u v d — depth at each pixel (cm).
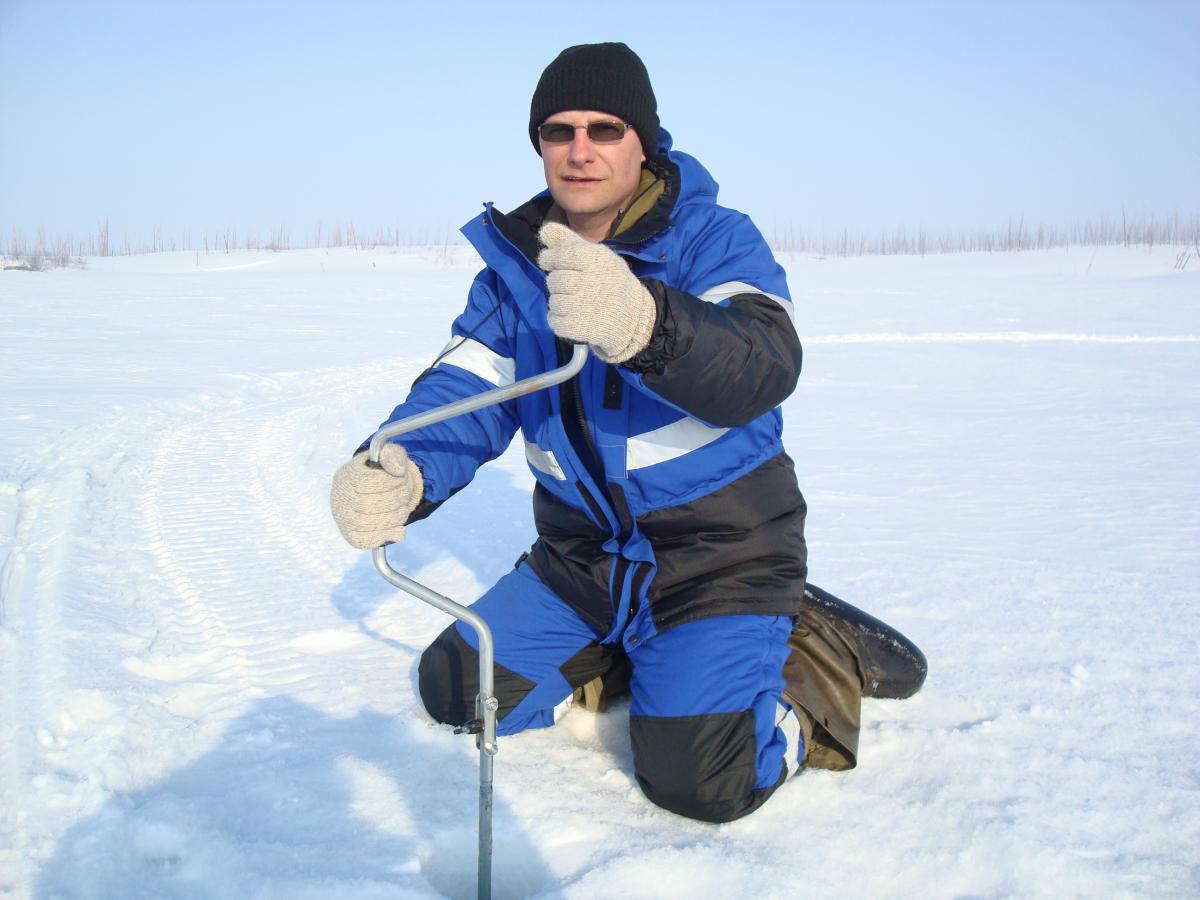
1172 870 205
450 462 249
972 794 233
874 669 273
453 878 218
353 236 7338
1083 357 1254
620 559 248
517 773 246
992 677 301
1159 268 4031
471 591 386
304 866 205
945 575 400
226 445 687
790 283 2986
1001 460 646
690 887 202
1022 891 201
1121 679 299
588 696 280
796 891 200
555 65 240
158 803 221
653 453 237
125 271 3900
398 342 1357
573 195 245
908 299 2289
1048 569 408
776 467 247
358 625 348
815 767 250
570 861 212
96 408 782
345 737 262
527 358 251
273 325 1566
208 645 326
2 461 586
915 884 204
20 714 265
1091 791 234
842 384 1030
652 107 245
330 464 631
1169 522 484
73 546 426
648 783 229
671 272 239
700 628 233
